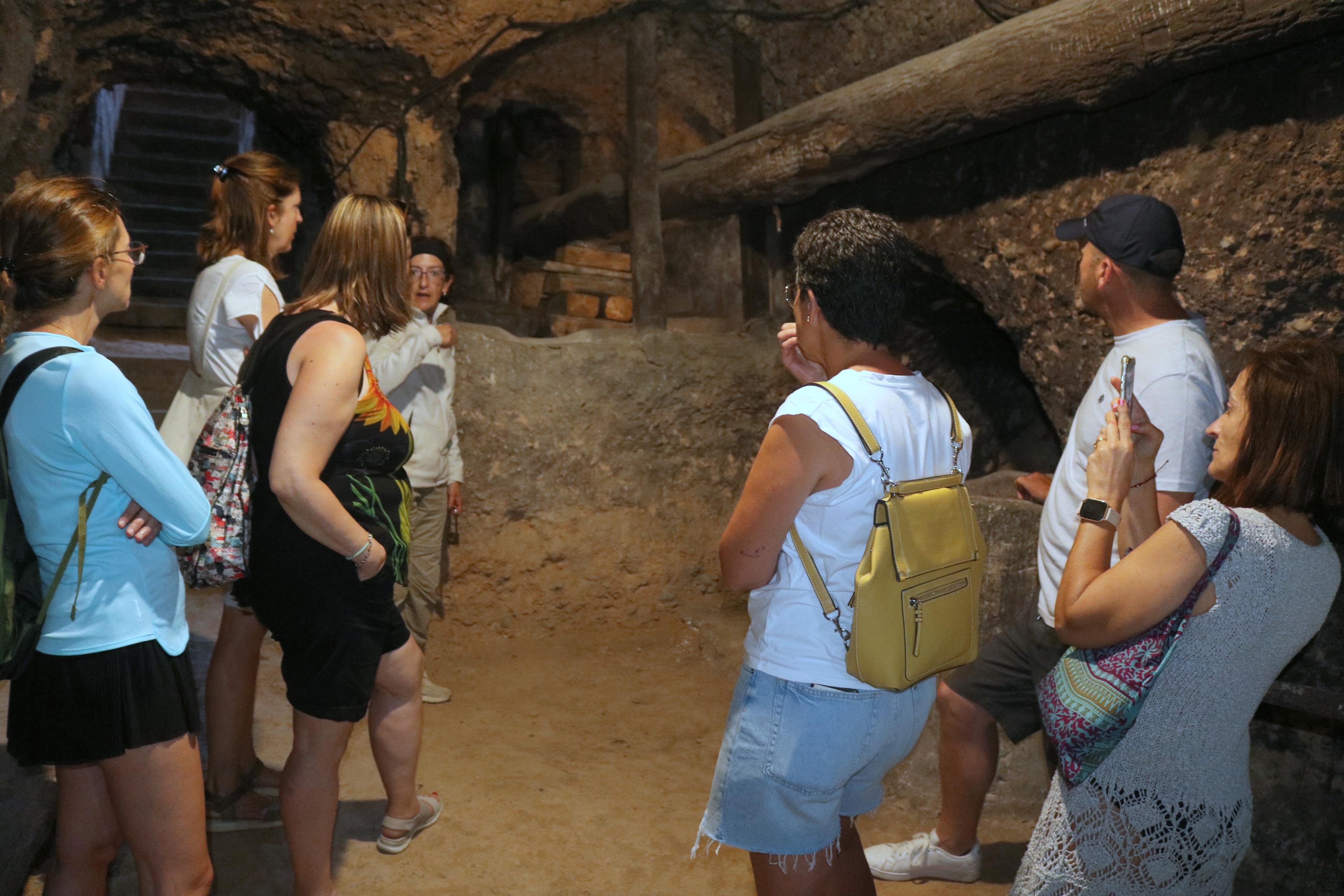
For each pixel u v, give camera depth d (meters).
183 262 8.39
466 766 3.38
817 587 1.67
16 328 1.81
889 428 1.67
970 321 4.90
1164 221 2.23
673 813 3.11
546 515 4.69
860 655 1.61
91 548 1.74
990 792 3.15
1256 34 2.68
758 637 1.75
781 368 5.10
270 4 4.18
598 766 3.44
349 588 2.23
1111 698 1.58
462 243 5.88
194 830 1.87
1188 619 1.55
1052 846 1.69
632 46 4.86
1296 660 2.60
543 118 5.91
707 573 5.02
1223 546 1.54
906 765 3.23
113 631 1.75
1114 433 1.77
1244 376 1.66
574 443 4.71
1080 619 1.61
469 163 5.84
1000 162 3.87
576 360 4.69
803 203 4.97
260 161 2.87
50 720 1.75
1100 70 3.09
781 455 1.64
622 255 5.84
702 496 4.99
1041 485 3.10
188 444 2.86
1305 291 2.88
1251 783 2.70
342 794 3.09
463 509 4.53
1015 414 5.21
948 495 1.73
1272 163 2.92
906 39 4.46
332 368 2.13
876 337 1.76
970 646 1.76
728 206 4.93
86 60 4.26
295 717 2.33
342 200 2.39
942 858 2.68
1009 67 3.35
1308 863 2.60
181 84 4.65
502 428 4.57
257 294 2.76
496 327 4.79
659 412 4.87
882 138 3.95
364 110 4.61
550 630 4.75
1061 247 3.66
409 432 2.45
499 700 4.01
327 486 2.24
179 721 1.82
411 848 2.81
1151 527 1.95
